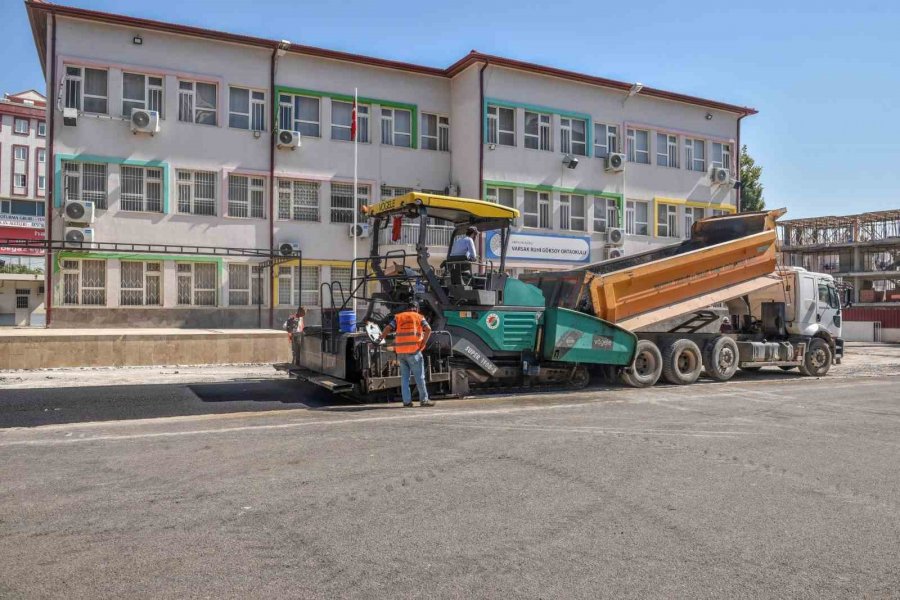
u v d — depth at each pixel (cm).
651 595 361
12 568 381
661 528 468
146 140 2347
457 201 1052
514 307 1141
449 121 2906
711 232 1577
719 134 3412
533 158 2886
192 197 2433
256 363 1756
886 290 4722
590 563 403
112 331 1816
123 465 609
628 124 3147
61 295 2242
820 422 912
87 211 2222
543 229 2925
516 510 500
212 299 2456
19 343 1502
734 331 1603
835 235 4988
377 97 2734
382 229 1158
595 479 589
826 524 484
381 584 367
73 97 2267
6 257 4741
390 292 1089
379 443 716
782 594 366
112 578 370
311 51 2561
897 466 662
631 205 3173
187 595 350
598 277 1238
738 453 707
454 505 508
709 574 390
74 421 848
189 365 1681
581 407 1010
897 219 4681
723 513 504
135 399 1038
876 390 1295
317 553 409
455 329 1083
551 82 2941
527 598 353
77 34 2253
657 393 1203
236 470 596
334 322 1059
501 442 733
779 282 1527
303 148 2594
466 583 371
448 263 1102
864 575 394
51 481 554
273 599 347
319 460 636
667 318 1334
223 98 2464
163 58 2372
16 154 5294
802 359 1577
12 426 809
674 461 663
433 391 1090
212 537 433
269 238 2533
